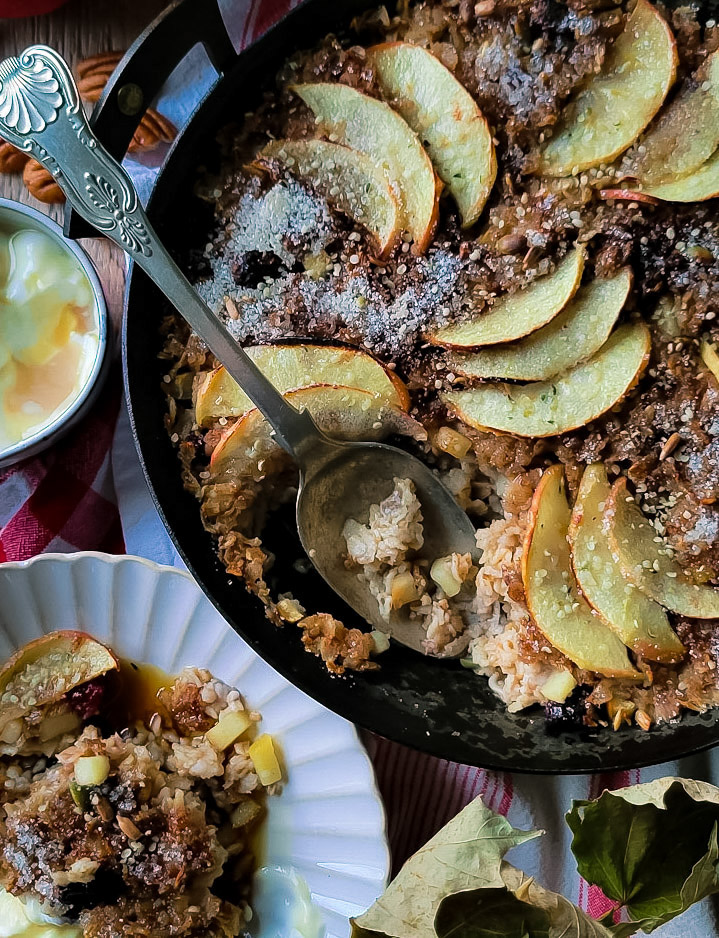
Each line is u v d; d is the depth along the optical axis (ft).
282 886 1.28
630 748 1.19
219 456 1.20
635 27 1.15
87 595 1.29
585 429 1.18
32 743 1.29
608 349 1.17
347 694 1.23
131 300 1.16
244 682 1.30
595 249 1.16
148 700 1.33
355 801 1.26
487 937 1.01
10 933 1.25
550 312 1.15
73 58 1.36
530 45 1.17
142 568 1.28
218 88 1.16
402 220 1.18
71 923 1.25
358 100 1.18
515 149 1.17
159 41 1.11
